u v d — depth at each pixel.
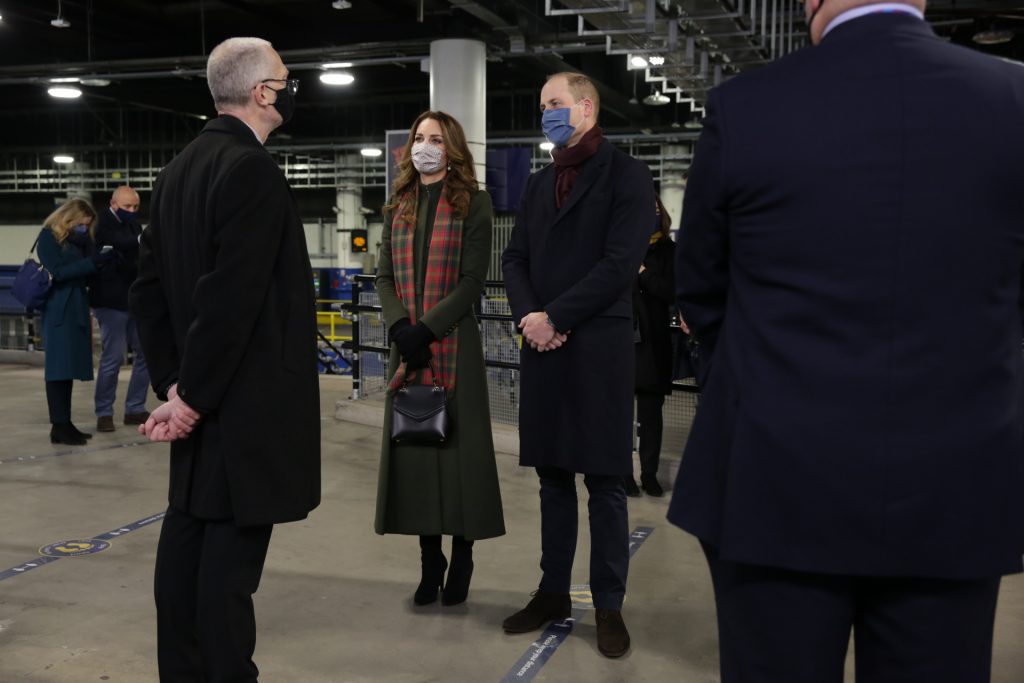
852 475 1.05
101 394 5.84
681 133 17.92
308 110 21.39
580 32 7.26
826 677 1.13
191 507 1.85
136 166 23.06
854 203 1.05
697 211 1.20
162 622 1.93
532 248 2.61
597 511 2.55
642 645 2.58
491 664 2.45
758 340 1.12
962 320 1.04
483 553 3.46
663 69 8.38
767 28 8.63
